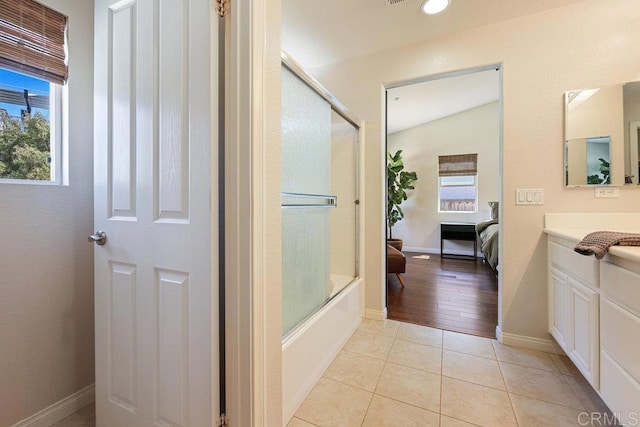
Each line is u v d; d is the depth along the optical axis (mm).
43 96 1291
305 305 1659
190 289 996
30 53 1205
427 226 5719
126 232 1141
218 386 984
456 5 1854
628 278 1047
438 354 1913
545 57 1912
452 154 5496
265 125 1016
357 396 1500
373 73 2465
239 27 961
